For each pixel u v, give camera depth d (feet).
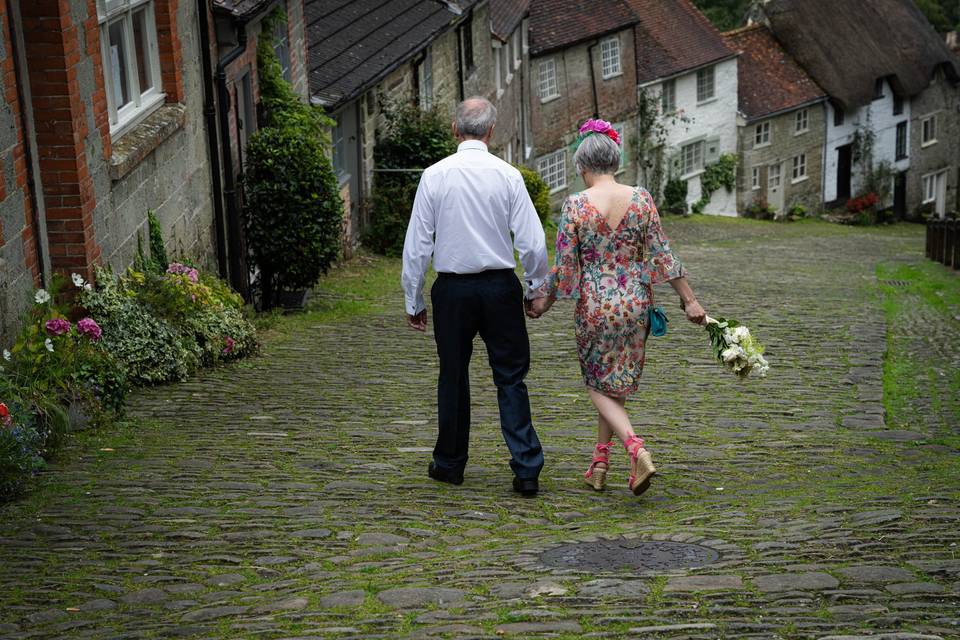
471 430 23.61
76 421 22.58
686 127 126.52
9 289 23.53
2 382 20.86
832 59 139.13
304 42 52.85
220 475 19.39
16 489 17.93
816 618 10.85
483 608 11.74
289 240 40.78
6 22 23.73
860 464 20.42
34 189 25.14
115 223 29.37
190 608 12.62
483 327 17.85
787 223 133.49
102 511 17.07
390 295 47.11
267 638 11.18
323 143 48.98
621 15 117.08
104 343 26.58
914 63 146.92
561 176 113.70
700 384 28.78
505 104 95.04
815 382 29.17
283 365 31.12
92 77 27.66
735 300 47.11
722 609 11.27
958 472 19.22
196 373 29.43
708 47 127.65
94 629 11.96
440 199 17.25
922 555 13.14
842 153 145.18
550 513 17.02
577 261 17.61
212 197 39.78
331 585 13.10
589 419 24.76
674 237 99.76
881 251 90.99
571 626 10.93
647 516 16.72
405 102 64.08
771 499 17.52
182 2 36.24
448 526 16.24
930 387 29.01
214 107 39.17
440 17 71.10
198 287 30.66
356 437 22.62
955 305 50.88
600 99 116.06
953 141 158.40
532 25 108.58
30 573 14.17
